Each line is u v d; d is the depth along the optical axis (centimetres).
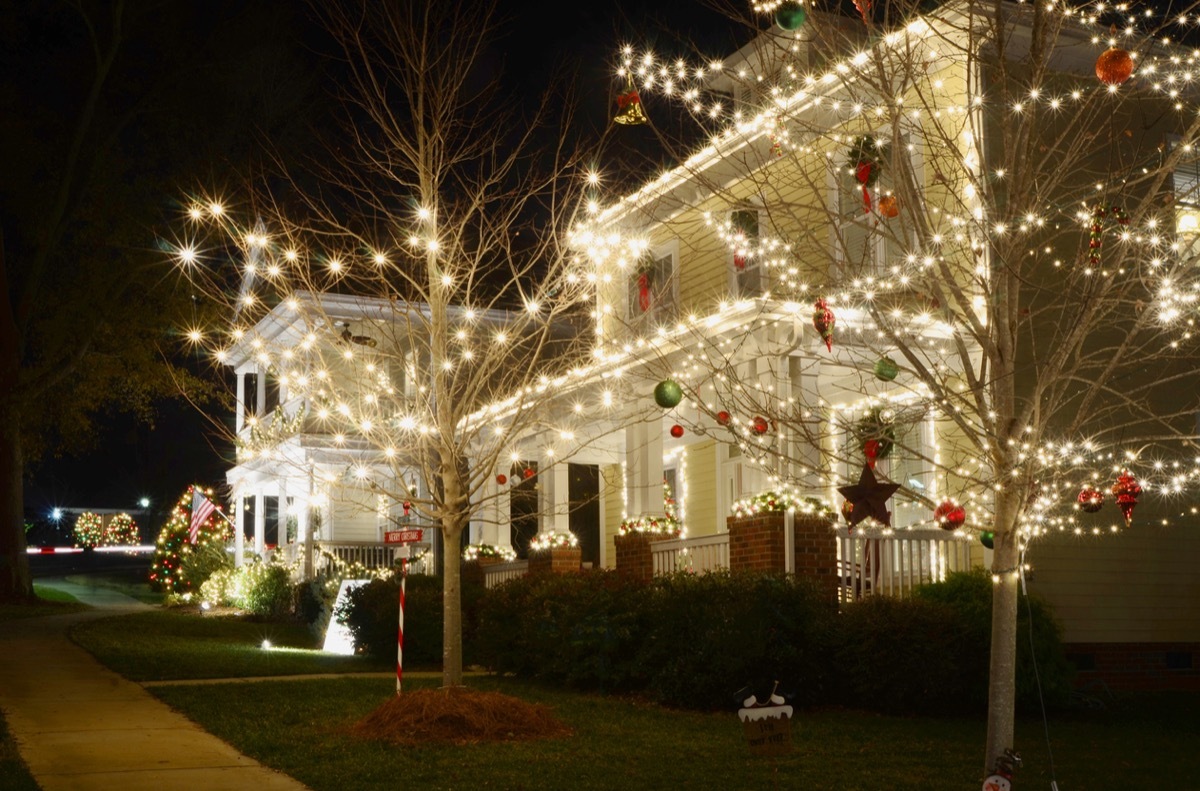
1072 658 1458
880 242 1390
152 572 3584
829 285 850
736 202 891
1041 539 1449
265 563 2756
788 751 725
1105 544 1493
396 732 1027
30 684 1362
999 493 710
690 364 1412
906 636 1198
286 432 2217
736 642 1203
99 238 2691
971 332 777
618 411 1644
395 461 1247
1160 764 947
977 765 920
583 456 1945
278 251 1404
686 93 934
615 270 1858
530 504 2330
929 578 1364
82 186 2675
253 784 863
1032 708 1235
